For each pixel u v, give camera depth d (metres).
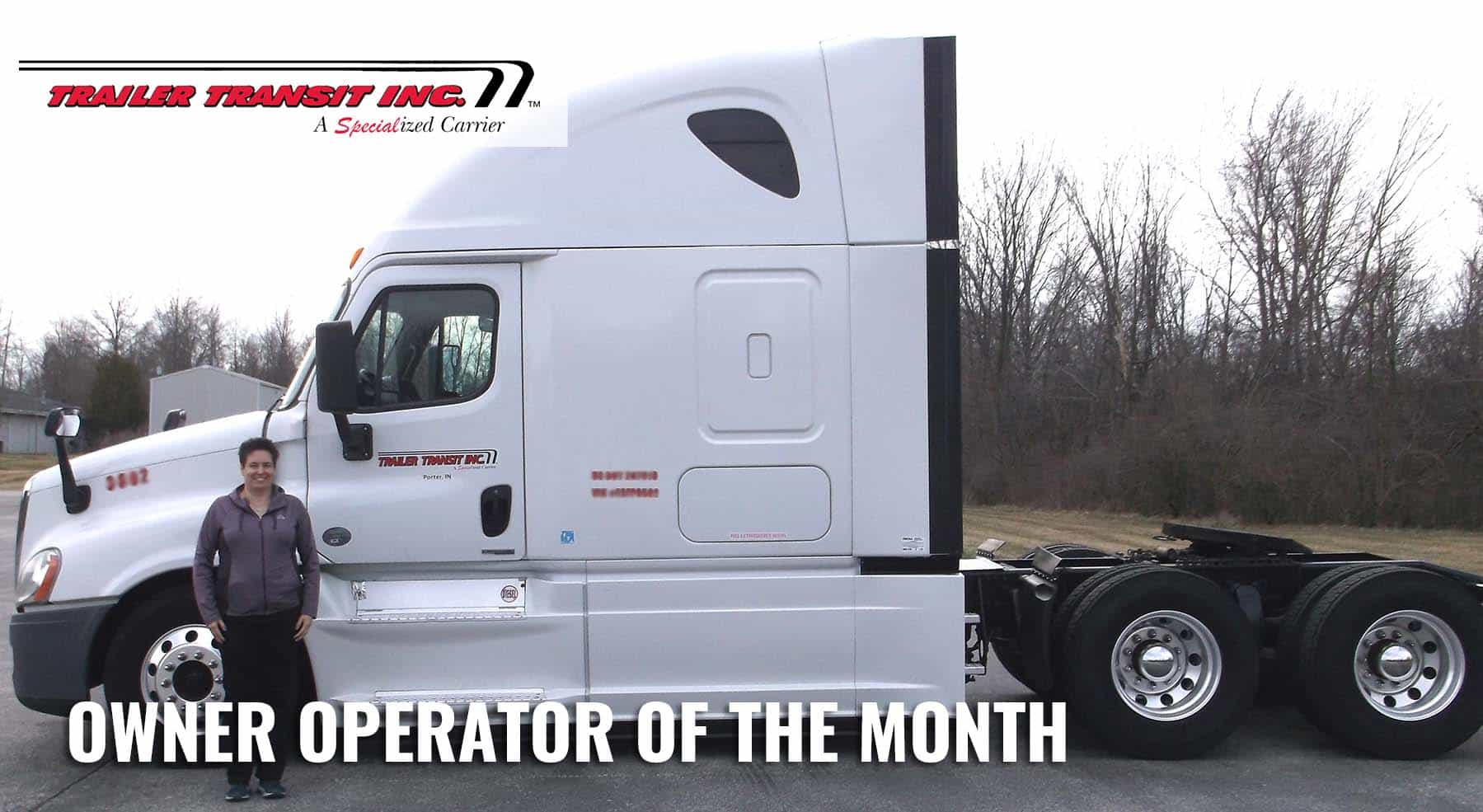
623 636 5.49
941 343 5.54
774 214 5.55
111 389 58.69
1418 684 5.82
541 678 5.50
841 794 5.16
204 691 5.52
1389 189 27.48
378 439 5.49
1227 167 30.20
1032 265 34.94
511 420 5.51
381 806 4.97
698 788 5.25
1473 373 22.58
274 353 74.38
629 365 5.50
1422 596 5.76
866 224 5.55
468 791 5.20
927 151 5.58
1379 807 4.98
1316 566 6.21
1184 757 5.74
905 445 5.52
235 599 4.89
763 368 5.51
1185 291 32.16
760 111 5.60
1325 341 27.38
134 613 5.50
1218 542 6.46
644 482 5.50
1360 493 22.50
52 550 5.49
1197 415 25.36
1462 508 21.56
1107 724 5.69
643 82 5.64
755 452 5.51
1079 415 33.25
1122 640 5.75
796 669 5.52
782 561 5.56
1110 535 19.06
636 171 5.59
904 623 5.52
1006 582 6.28
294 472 5.51
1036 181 34.59
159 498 5.58
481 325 5.57
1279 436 23.77
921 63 5.62
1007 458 32.81
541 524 5.50
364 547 5.46
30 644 5.43
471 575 5.59
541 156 5.61
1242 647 5.74
